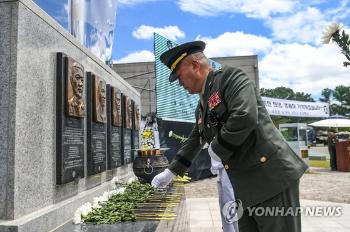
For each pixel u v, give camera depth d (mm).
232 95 2225
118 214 3355
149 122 8352
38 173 3078
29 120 2959
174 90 11602
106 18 6812
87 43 6012
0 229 2572
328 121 18609
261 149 2270
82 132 4066
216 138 2201
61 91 3492
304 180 12992
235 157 2314
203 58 2557
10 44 2814
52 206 3240
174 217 3314
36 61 3123
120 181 5336
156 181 3188
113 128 5449
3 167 2727
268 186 2258
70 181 3625
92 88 4461
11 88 2775
